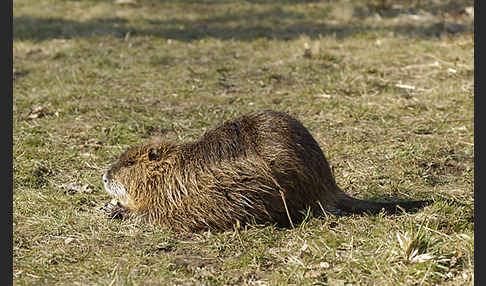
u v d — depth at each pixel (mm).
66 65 11875
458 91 9773
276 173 5305
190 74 11180
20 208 6027
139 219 5664
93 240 5344
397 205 5676
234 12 16953
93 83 10703
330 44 13164
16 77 11141
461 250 4855
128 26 15180
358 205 5738
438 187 6457
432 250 4754
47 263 4969
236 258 5004
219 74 11180
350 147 7586
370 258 4781
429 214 5520
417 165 7035
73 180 6812
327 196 5656
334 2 17953
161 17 16344
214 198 5359
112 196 6000
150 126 8453
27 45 13375
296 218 5527
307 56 12219
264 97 9836
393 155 7270
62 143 7922
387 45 12961
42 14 16641
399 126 8398
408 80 10586
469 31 13953
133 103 9594
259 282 4617
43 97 9906
